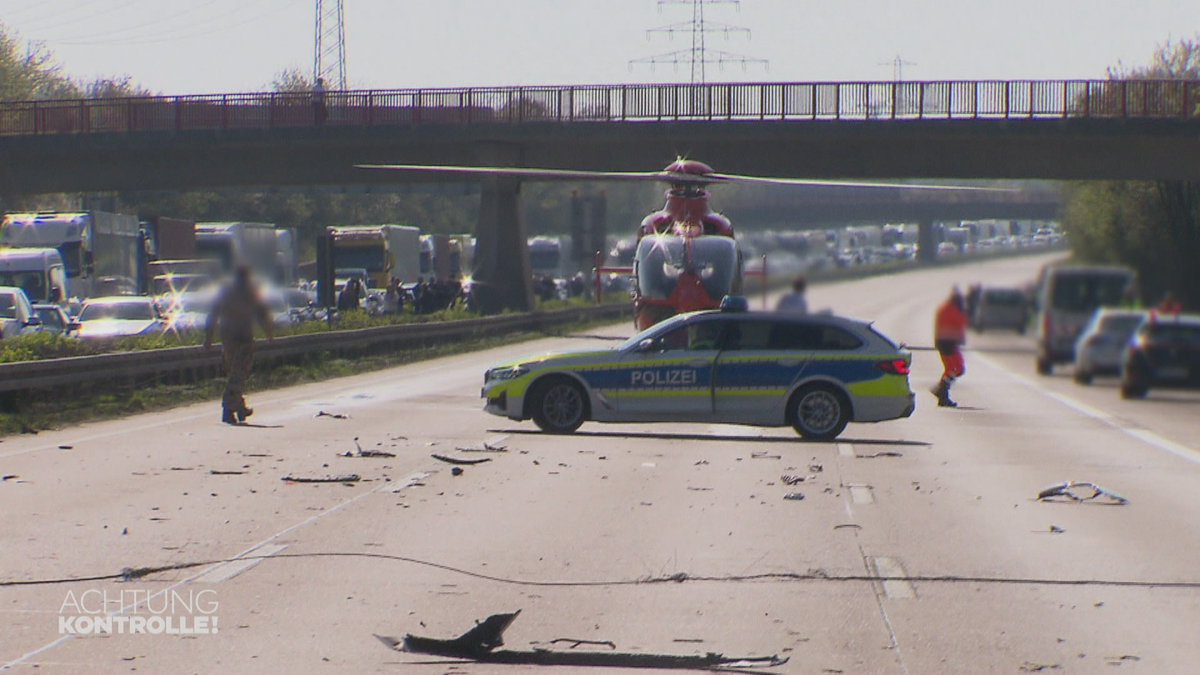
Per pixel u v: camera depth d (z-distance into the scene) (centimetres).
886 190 12069
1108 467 6219
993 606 3294
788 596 3378
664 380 7412
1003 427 8362
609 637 2959
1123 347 12394
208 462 5931
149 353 9575
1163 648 2911
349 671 2678
